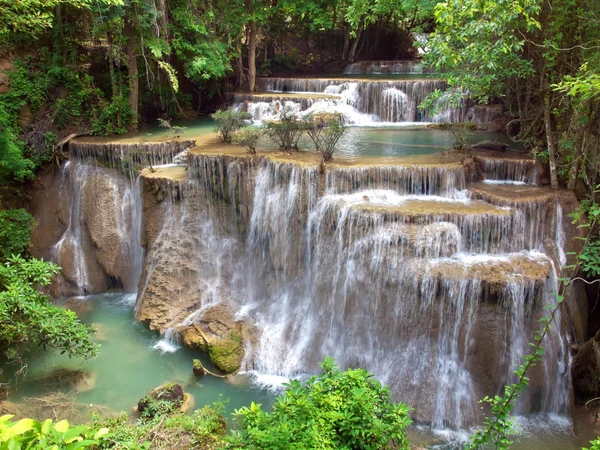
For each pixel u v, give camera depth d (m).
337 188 10.97
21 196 14.59
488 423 6.78
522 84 12.78
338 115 16.59
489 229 9.67
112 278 14.18
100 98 16.83
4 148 13.47
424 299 9.21
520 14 9.40
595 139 9.65
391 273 9.54
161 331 11.55
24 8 11.52
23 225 13.48
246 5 20.77
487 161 11.70
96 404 9.24
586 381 9.12
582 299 9.80
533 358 6.33
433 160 11.80
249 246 12.05
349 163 11.48
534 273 8.91
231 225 12.34
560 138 11.00
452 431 8.65
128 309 13.00
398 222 9.80
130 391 9.66
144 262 13.00
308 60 27.41
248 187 11.77
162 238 12.67
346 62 26.75
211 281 12.16
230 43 20.47
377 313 9.78
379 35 27.84
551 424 8.70
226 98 20.98
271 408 9.23
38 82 16.00
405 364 9.37
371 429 5.89
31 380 9.90
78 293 13.98
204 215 12.52
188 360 10.74
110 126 16.28
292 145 13.56
